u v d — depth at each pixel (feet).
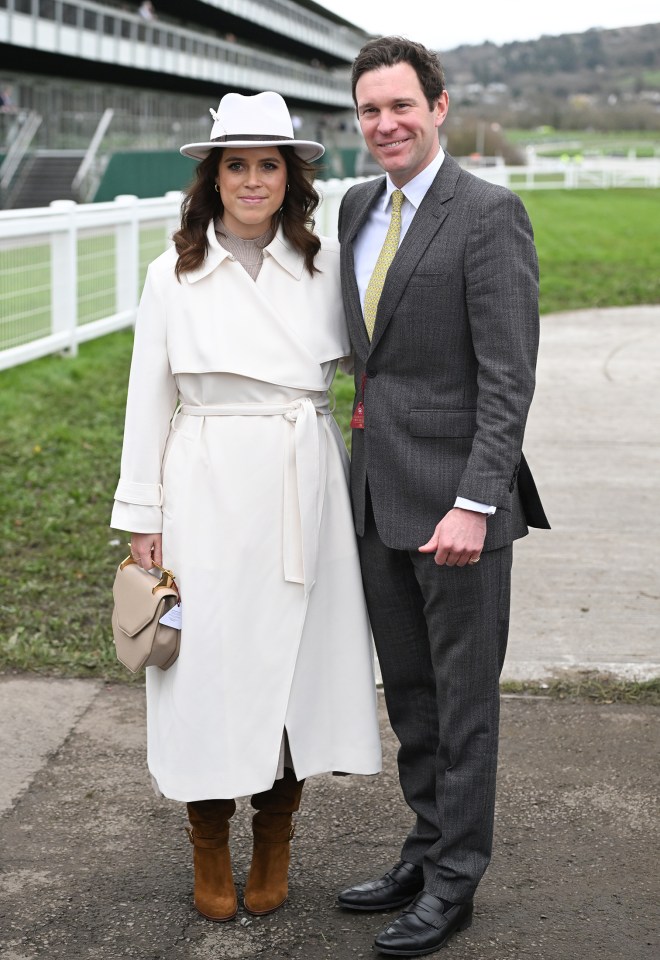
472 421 8.73
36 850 10.34
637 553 17.93
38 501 20.30
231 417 9.07
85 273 34.83
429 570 8.82
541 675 13.74
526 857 10.16
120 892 9.72
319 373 9.21
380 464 8.96
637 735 12.44
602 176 138.82
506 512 8.80
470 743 8.96
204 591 8.95
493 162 167.12
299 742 9.25
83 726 12.69
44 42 121.80
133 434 9.16
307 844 10.49
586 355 34.99
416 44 8.53
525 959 8.74
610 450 24.07
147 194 122.11
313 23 259.39
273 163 8.90
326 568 9.32
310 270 9.24
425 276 8.54
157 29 155.33
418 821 9.60
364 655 9.48
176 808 11.09
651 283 52.70
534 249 8.59
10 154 106.83
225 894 9.34
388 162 8.59
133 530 9.14
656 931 9.09
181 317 9.04
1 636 14.85
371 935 9.16
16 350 30.04
